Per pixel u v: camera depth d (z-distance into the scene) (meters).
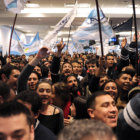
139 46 9.98
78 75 4.55
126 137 1.15
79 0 9.69
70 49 11.10
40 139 1.55
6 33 17.25
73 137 0.56
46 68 4.14
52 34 4.15
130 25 4.34
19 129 0.88
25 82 2.16
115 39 5.98
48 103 2.22
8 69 2.57
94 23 3.45
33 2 9.98
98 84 2.78
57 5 10.59
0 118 0.88
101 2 10.00
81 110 2.03
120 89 2.75
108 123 1.51
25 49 7.66
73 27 15.38
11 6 3.71
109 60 4.52
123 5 10.55
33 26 16.42
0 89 1.52
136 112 1.09
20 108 0.93
